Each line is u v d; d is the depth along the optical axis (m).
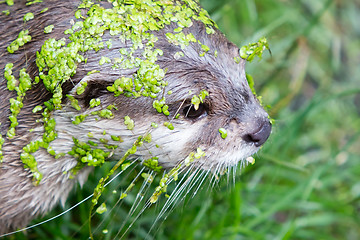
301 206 8.34
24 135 5.58
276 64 9.39
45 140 5.58
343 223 8.92
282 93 9.62
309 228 8.86
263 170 8.40
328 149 9.84
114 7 5.39
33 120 5.56
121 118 5.39
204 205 7.27
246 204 7.94
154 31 5.31
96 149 5.69
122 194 5.92
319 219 8.46
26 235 7.12
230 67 5.51
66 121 5.50
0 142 5.58
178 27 5.42
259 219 7.66
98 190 5.59
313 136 10.04
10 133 5.55
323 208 8.48
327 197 9.10
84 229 7.04
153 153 5.66
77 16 5.44
